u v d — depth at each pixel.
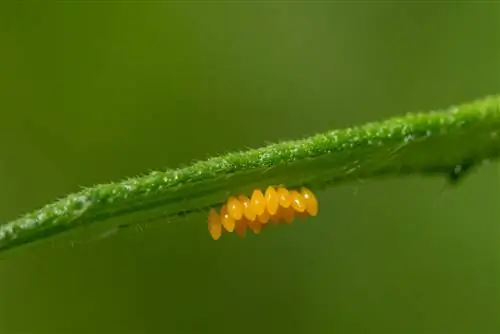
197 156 0.12
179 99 0.12
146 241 0.11
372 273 0.12
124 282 0.11
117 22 0.12
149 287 0.11
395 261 0.12
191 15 0.13
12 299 0.11
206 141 0.12
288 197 0.08
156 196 0.08
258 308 0.12
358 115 0.13
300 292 0.12
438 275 0.12
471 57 0.13
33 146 0.12
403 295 0.12
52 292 0.11
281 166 0.08
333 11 0.13
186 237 0.12
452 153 0.08
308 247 0.12
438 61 0.13
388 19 0.13
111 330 0.11
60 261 0.11
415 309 0.12
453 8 0.13
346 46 0.13
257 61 0.13
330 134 0.08
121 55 0.12
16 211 0.11
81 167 0.12
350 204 0.12
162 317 0.11
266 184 0.08
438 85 0.13
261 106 0.13
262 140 0.13
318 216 0.12
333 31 0.13
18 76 0.12
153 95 0.12
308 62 0.13
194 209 0.08
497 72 0.13
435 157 0.08
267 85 0.13
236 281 0.12
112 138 0.12
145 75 0.12
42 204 0.11
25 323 0.11
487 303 0.12
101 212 0.08
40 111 0.12
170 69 0.12
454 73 0.13
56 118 0.12
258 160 0.08
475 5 0.13
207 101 0.12
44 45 0.12
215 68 0.13
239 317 0.12
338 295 0.12
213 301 0.11
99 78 0.12
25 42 0.12
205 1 0.13
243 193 0.08
